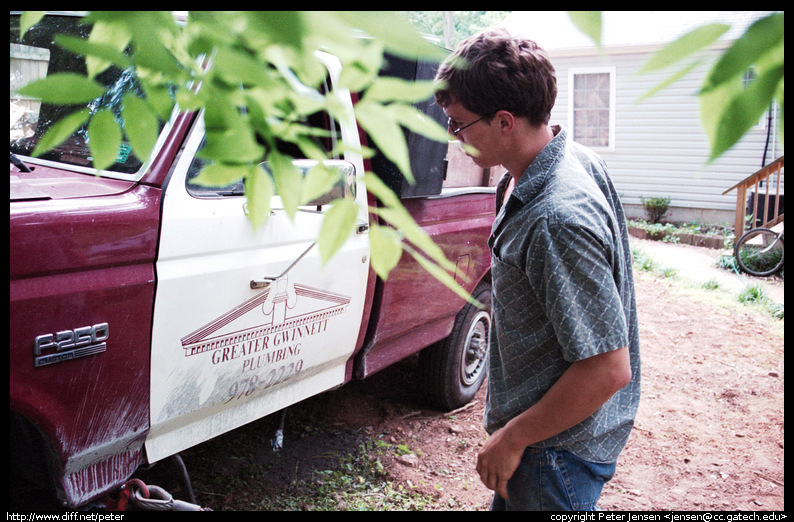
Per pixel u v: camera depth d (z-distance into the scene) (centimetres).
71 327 203
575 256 157
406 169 64
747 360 592
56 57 239
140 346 224
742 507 367
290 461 374
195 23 60
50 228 198
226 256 247
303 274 278
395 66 226
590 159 192
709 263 1070
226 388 261
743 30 53
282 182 73
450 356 423
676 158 1367
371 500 345
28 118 256
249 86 68
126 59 61
